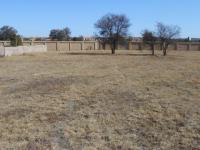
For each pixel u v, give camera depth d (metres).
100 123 12.41
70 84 21.59
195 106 15.10
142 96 17.48
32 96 17.36
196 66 37.78
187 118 13.12
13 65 37.12
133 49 91.62
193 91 19.17
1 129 11.52
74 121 12.64
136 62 44.03
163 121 12.72
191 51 86.25
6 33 101.81
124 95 17.83
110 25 72.00
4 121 12.51
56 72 29.67
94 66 36.84
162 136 10.99
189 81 23.44
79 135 11.03
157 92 18.75
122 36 72.12
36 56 54.47
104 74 28.00
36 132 11.29
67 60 46.91
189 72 30.19
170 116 13.39
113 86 20.80
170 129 11.75
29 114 13.55
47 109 14.45
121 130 11.62
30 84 21.77
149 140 10.62
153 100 16.44
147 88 20.16
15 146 9.94
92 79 24.25
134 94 18.09
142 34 71.38
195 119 12.98
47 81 23.19
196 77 25.94
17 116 13.24
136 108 14.76
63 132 11.30
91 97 17.22
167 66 37.75
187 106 15.09
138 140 10.62
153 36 67.75
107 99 16.78
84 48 95.62
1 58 47.78
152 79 24.44
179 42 93.12
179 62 44.91
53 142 10.35
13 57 50.19
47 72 29.64
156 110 14.36
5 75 26.95
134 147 9.98
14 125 12.01
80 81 23.12
